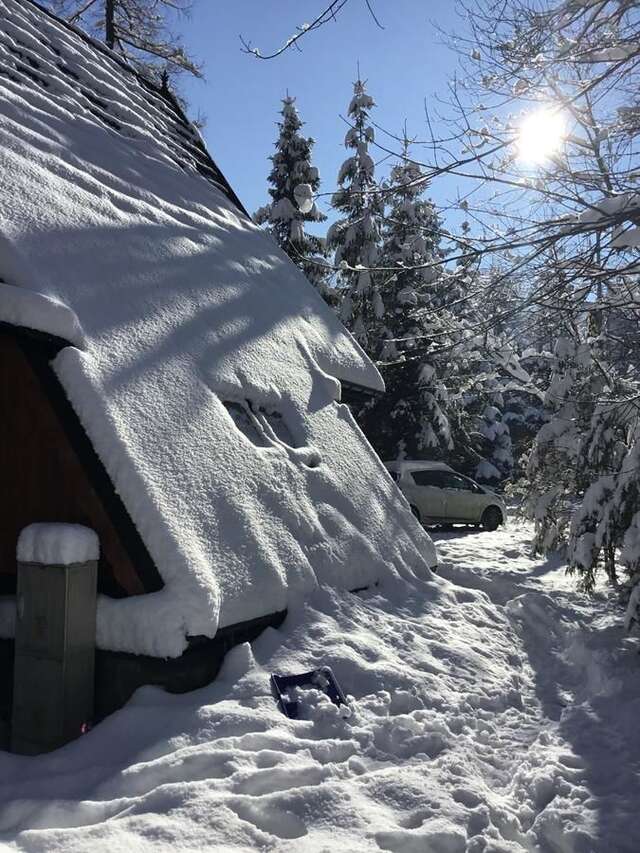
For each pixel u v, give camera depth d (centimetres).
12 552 511
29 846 304
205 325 673
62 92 859
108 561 476
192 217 860
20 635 446
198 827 321
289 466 658
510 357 723
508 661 658
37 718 439
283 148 2886
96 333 533
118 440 480
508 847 340
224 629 480
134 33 2325
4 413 505
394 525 777
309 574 590
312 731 433
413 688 514
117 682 466
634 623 716
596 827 374
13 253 502
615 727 513
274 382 721
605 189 573
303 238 2744
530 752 470
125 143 906
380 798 369
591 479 1012
